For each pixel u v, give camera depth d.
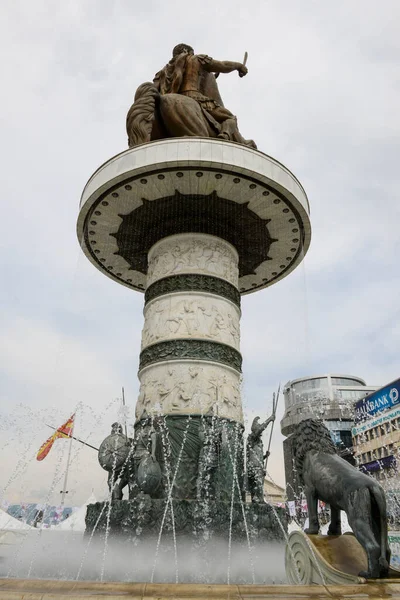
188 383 12.75
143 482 10.77
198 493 11.32
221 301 14.28
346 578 5.54
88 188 14.64
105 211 15.05
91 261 18.25
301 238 16.28
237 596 4.62
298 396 58.47
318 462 6.98
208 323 13.71
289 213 14.98
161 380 13.05
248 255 17.38
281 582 10.08
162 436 12.17
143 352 14.00
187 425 12.21
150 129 15.09
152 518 10.30
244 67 17.91
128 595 4.55
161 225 15.49
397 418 43.50
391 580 5.29
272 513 11.23
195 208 14.97
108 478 12.19
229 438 12.44
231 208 14.88
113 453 12.20
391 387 44.94
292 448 7.75
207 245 14.88
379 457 45.62
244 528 10.62
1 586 4.79
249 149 13.65
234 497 11.45
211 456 11.78
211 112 16.36
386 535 5.77
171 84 17.27
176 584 4.82
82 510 16.95
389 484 37.19
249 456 12.45
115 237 16.47
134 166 13.32
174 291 14.13
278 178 13.83
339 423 52.78
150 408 12.81
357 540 6.17
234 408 13.09
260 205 14.66
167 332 13.59
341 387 57.88
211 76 17.86
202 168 13.21
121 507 10.70
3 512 17.02
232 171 13.33
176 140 13.34
